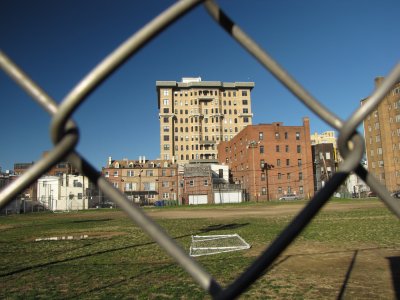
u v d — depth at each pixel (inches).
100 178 47.5
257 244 481.4
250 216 1112.2
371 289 249.8
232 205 2306.8
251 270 45.3
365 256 369.1
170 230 730.8
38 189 2795.3
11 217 1576.0
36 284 286.8
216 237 565.0
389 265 324.2
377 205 1555.1
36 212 2143.2
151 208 2241.6
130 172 3403.1
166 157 5162.4
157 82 5265.8
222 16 46.8
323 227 674.2
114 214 1627.7
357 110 44.8
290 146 3061.0
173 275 307.3
